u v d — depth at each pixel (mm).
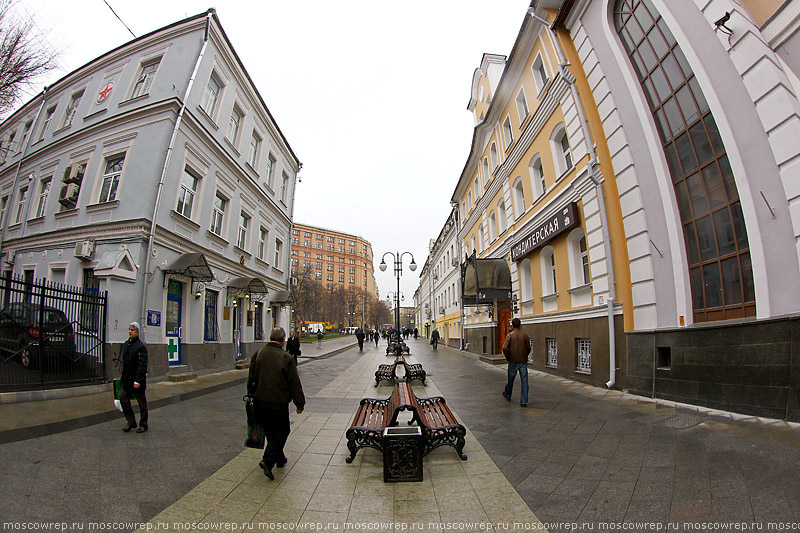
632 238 8148
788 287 5242
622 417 5945
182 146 11992
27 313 7945
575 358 10320
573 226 10047
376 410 5629
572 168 10203
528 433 5363
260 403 3969
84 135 12742
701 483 3428
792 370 4934
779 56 5301
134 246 10297
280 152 21297
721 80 6238
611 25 8789
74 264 11188
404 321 141750
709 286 6691
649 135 7836
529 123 12828
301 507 3307
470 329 23781
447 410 5391
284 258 22547
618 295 8516
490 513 3143
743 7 5770
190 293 12320
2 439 4852
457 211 28406
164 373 10750
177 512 3191
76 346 8648
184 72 12234
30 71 9688
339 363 18094
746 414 5457
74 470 4000
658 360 7316
